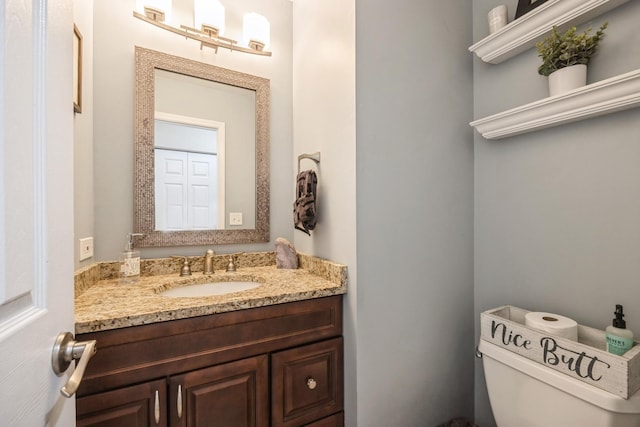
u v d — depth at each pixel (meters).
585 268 0.97
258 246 1.55
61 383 0.46
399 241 1.15
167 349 0.82
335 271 1.12
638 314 0.85
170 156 1.33
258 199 1.53
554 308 1.05
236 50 1.47
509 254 1.21
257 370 0.94
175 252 1.34
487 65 1.29
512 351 0.92
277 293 0.99
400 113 1.15
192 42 1.39
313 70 1.39
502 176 1.24
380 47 1.11
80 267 1.02
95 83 1.17
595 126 0.94
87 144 1.09
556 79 0.95
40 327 0.40
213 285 1.26
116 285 1.09
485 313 1.04
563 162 1.03
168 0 1.27
